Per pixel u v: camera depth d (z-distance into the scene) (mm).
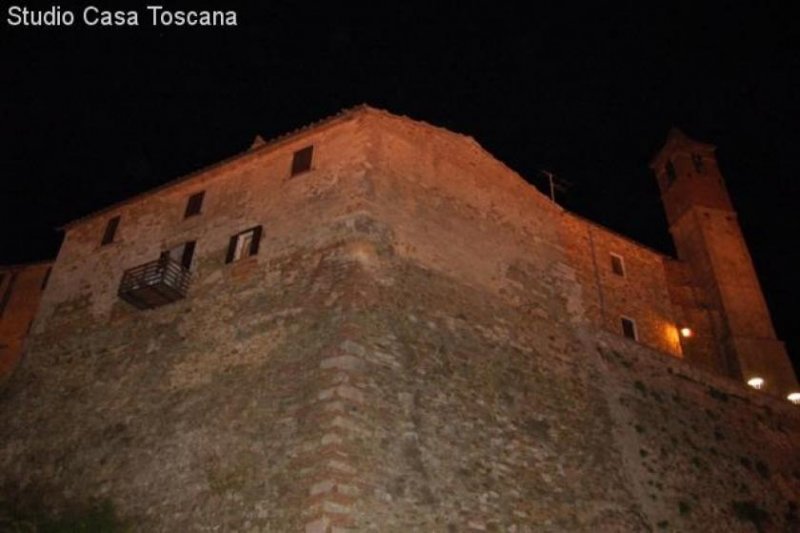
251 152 22469
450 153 22672
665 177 35875
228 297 19750
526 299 21656
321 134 21766
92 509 17125
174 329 20094
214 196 22797
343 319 16906
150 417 18344
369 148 20562
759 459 22859
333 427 14836
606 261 27422
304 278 18656
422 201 20750
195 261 21328
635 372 22438
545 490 17328
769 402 25141
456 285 19844
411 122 22031
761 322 30422
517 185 24625
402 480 15023
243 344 18281
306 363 16609
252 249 20422
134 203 24656
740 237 33094
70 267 24312
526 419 18484
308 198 20484
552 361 20672
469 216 21828
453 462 16156
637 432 20719
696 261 32125
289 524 13969
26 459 19625
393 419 15836
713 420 22969
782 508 21875
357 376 15930
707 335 29844
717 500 20578
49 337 22719
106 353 20984
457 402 17312
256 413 16438
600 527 17594
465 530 15203
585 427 19703
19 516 17984
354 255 18281
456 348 18406
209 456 16391
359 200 19406
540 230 24375
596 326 23094
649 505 19047
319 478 14211
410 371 16953
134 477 17234
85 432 19203
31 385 21672
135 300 21031
